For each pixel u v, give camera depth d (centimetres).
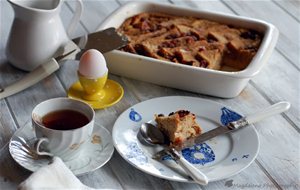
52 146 82
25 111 96
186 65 101
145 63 103
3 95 98
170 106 98
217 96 104
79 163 83
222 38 117
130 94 103
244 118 94
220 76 100
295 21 133
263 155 90
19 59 104
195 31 118
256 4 139
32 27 101
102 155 85
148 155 86
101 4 132
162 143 89
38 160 83
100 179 83
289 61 117
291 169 88
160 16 124
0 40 114
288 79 111
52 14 101
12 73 105
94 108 97
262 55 108
